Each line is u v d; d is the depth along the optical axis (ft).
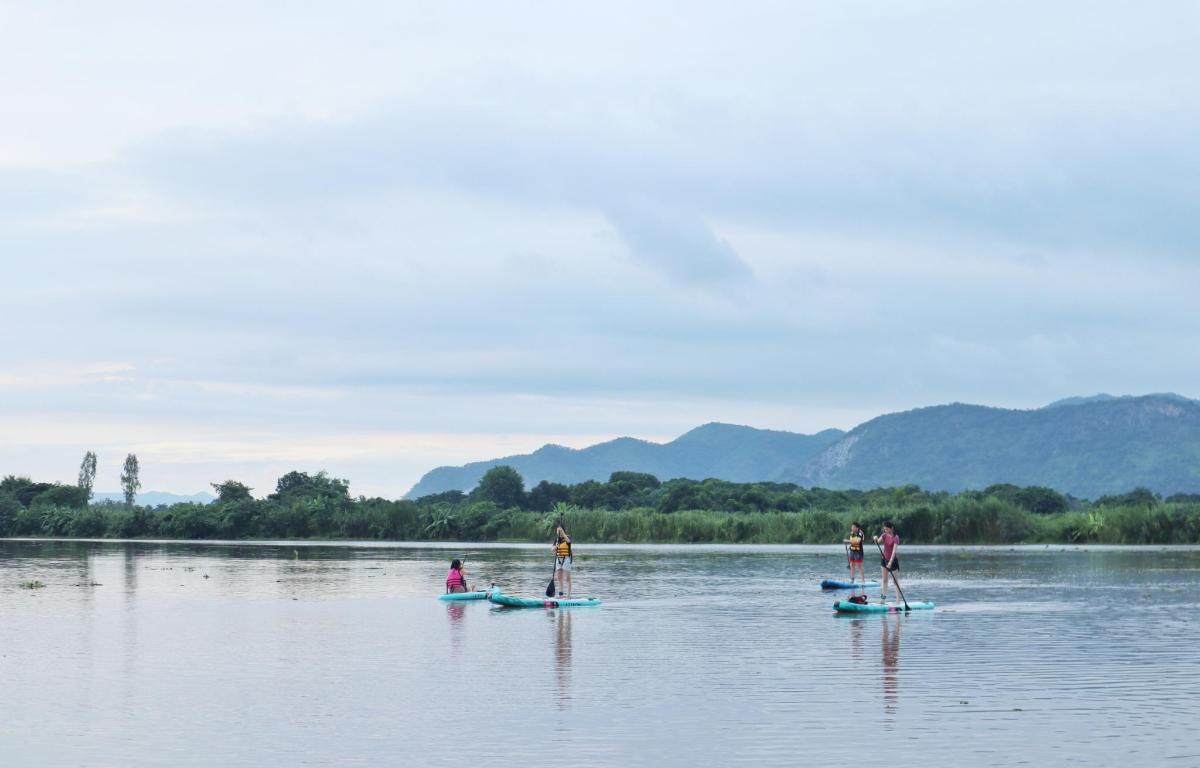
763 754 61.05
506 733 66.49
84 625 123.85
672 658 95.04
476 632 115.14
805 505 618.03
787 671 87.40
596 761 59.98
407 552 338.54
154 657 98.07
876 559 255.70
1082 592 156.46
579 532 415.64
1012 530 341.62
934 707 72.79
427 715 71.67
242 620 128.57
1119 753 60.64
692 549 336.29
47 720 71.00
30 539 528.22
